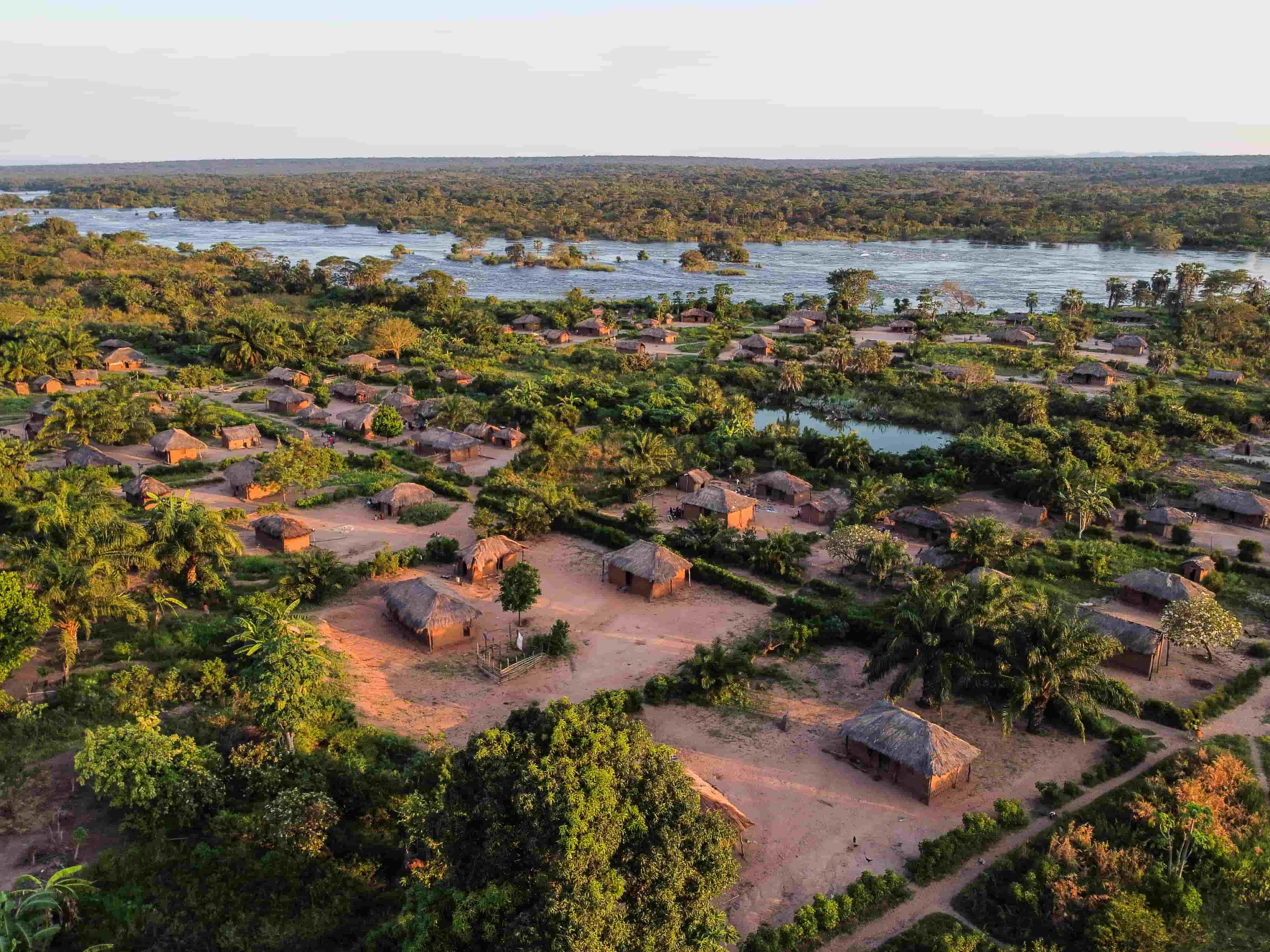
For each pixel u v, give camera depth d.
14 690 53.06
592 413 126.25
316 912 37.00
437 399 122.88
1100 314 192.62
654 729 52.44
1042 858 41.31
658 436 101.94
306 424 117.81
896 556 70.81
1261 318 176.50
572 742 33.41
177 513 65.06
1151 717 54.25
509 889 30.09
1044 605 55.56
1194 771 48.09
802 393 140.50
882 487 88.00
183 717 50.47
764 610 68.44
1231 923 38.81
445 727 51.84
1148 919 36.91
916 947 36.66
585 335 185.12
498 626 64.81
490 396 136.12
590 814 30.64
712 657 56.44
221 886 37.88
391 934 34.25
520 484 89.06
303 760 45.16
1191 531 85.06
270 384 139.50
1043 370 146.62
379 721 52.03
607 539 80.56
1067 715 52.06
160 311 190.50
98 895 36.84
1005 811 44.22
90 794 43.56
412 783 43.91
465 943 30.02
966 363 139.88
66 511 60.22
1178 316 183.38
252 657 51.62
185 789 41.75
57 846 39.91
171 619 62.34
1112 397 121.00
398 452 106.38
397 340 158.50
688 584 73.12
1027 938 37.38
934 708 55.19
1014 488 93.50
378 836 42.00
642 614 67.38
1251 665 60.47
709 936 31.39
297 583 67.56
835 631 63.59
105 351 150.88
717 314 196.88
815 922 37.31
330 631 62.94
